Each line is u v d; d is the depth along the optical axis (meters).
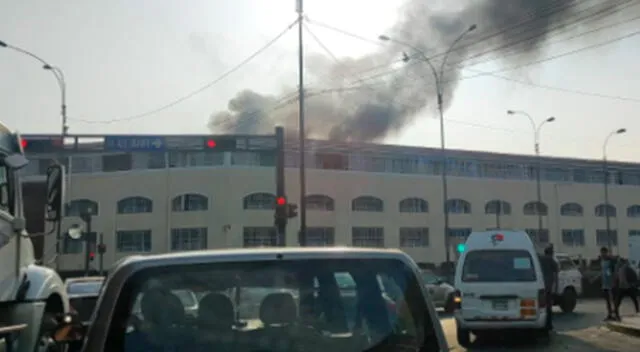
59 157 26.42
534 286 14.06
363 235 61.72
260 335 3.62
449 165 66.81
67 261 56.38
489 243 14.52
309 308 3.72
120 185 58.84
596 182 74.81
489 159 68.81
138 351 3.43
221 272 3.66
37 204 7.29
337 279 3.82
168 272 3.60
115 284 3.56
